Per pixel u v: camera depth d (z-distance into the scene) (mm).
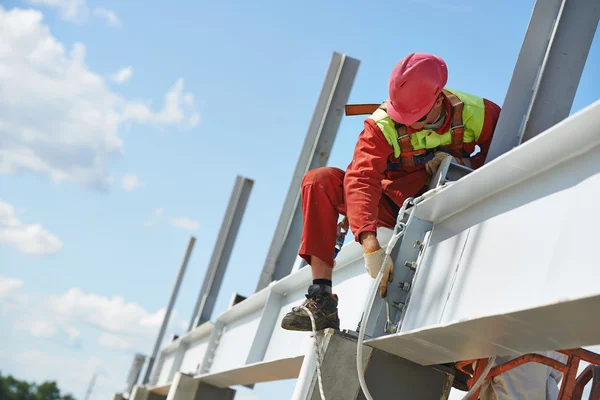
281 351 5551
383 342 3289
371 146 3463
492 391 3793
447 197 3178
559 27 3332
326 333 3420
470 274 2902
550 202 2484
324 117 7520
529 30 3402
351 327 4164
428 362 3383
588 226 2207
